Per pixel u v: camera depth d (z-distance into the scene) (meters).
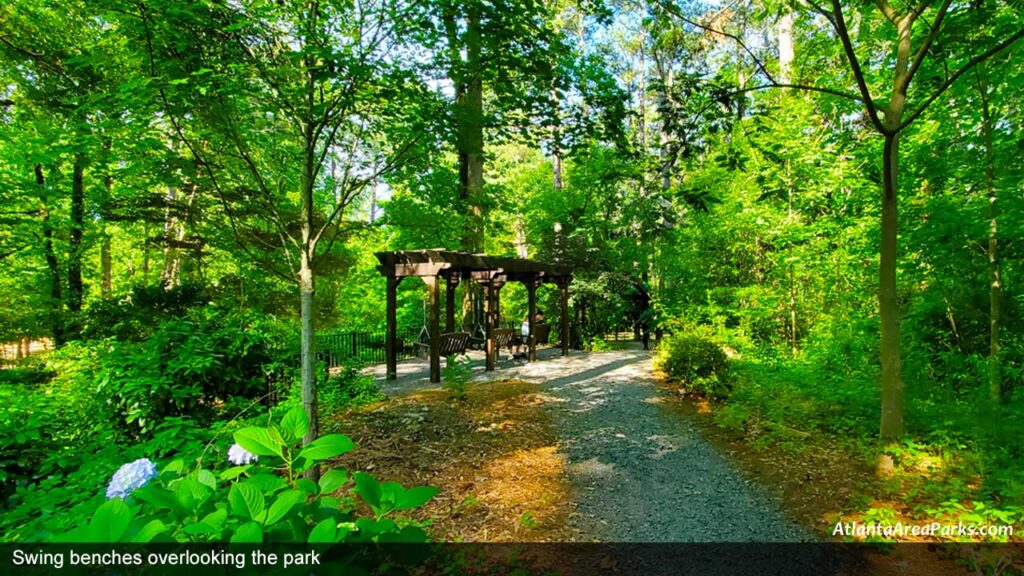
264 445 1.57
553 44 3.87
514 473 4.53
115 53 4.27
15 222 8.30
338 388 6.99
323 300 11.11
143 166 4.14
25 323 8.84
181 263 9.11
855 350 7.60
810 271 8.95
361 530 1.40
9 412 4.14
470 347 12.02
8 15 6.51
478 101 4.46
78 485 3.31
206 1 2.76
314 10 3.03
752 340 10.28
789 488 4.14
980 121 5.48
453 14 3.29
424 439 5.36
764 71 4.52
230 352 5.50
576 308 15.04
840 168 7.43
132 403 4.52
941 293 6.33
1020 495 3.17
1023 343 5.57
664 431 5.85
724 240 11.74
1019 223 4.94
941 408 5.07
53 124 6.35
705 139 5.19
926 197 6.14
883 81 6.10
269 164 4.39
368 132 4.20
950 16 4.09
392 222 6.39
